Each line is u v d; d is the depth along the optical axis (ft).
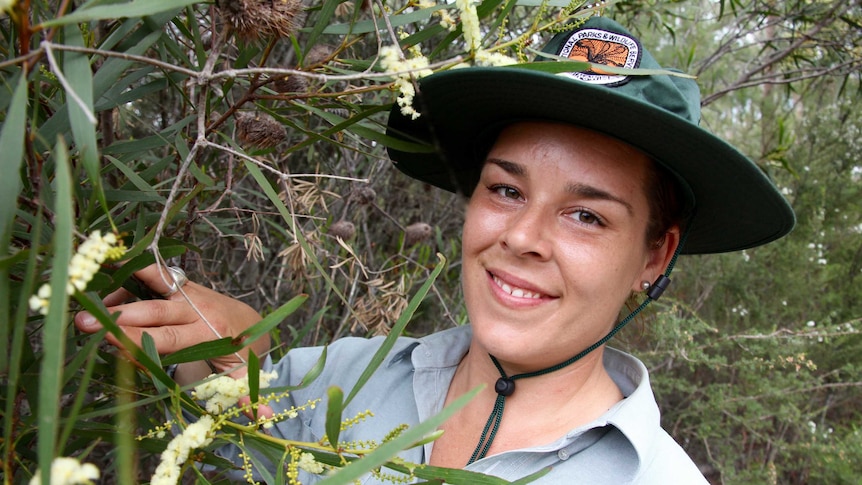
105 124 3.25
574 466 3.15
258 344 3.36
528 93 2.92
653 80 3.06
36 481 1.31
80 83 1.72
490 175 3.26
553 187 3.02
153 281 2.75
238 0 2.09
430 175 4.58
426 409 3.74
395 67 2.25
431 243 8.62
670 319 8.81
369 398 3.90
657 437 3.36
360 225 7.97
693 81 3.45
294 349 4.31
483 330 3.24
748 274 12.81
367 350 4.21
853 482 9.43
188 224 3.56
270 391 2.30
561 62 2.62
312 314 6.68
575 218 3.10
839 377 12.27
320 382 4.10
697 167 3.14
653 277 3.72
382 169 7.21
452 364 3.96
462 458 3.51
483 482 2.12
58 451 1.44
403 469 2.13
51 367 1.24
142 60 1.86
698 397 12.20
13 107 1.55
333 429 1.89
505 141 3.26
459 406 1.43
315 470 2.09
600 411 3.44
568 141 3.02
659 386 11.74
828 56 9.62
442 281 8.50
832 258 14.32
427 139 3.92
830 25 8.54
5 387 2.23
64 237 1.28
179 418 2.03
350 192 6.32
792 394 10.62
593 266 3.04
